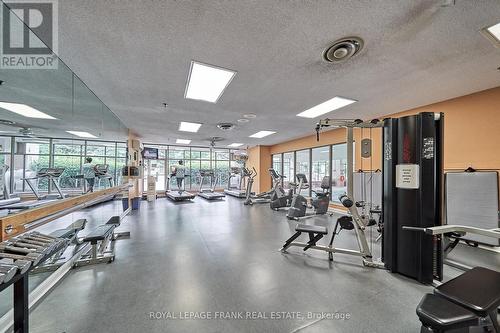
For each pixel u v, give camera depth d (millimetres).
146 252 3193
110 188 4211
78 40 2020
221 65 2516
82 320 1732
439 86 3141
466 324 1180
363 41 2045
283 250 3252
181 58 2357
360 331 1624
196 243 3617
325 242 3736
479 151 3363
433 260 2330
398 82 2990
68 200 2471
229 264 2791
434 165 2375
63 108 3191
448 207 3609
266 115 4805
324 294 2117
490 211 3170
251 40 2035
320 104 4004
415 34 1936
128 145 6465
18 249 1351
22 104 2553
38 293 2023
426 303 1313
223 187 12102
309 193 7762
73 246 2979
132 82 2996
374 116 4852
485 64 2486
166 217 5711
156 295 2082
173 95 3531
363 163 5473
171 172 10125
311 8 1621
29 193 2666
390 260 2609
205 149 11656
